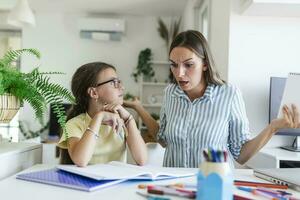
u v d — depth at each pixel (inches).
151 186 29.1
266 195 27.7
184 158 50.8
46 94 39.1
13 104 39.6
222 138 50.4
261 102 83.0
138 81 184.1
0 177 36.2
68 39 184.4
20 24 137.3
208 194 22.0
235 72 83.0
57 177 32.4
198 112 50.3
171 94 53.4
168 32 181.2
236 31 82.9
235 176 37.1
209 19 101.8
